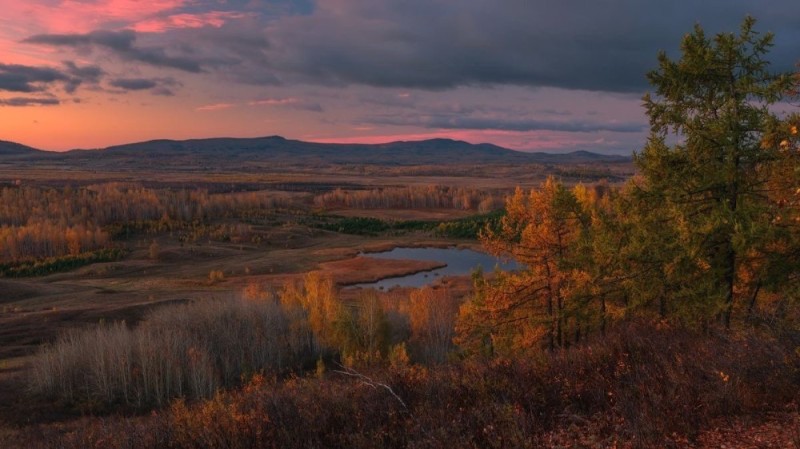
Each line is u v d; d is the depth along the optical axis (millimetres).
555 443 6426
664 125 13898
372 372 9773
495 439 6262
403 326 52719
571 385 8070
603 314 16781
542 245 20000
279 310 56188
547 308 20250
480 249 129000
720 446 5918
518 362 9508
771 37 12547
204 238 159375
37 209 165250
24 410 39094
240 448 6922
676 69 13375
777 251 12516
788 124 10539
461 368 9648
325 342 49625
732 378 7336
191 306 58062
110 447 8180
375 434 6672
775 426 6211
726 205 12516
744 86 12570
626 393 7219
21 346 54969
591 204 22031
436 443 6145
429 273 102125
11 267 121812
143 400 42500
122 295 87062
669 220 14078
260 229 169625
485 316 21078
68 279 111250
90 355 44812
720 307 12469
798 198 11734
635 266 14352
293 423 7383
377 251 131125
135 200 183250
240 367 47969
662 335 10461
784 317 9602
